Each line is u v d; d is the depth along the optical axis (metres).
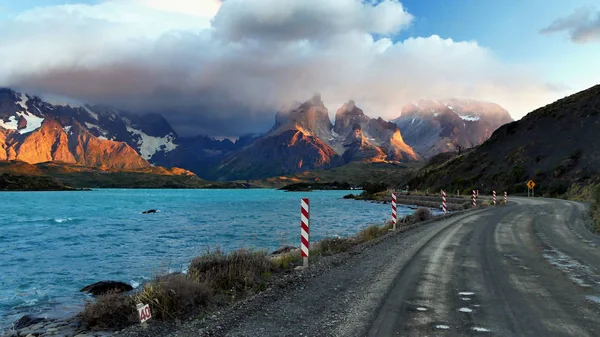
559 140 74.69
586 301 7.24
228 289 8.73
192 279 8.43
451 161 103.06
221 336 5.84
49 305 12.22
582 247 13.59
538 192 61.00
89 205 85.50
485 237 16.39
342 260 11.95
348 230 32.50
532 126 86.19
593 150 64.50
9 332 8.09
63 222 45.53
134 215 56.44
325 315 6.68
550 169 66.06
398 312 6.68
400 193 95.94
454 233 17.89
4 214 58.84
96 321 7.38
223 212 61.69
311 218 46.34
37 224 43.16
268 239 27.67
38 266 19.41
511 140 87.38
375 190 119.19
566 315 6.45
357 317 6.48
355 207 71.38
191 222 44.09
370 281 9.09
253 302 7.54
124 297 7.85
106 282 13.94
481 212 30.31
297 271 10.50
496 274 9.59
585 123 74.81
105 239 29.84
